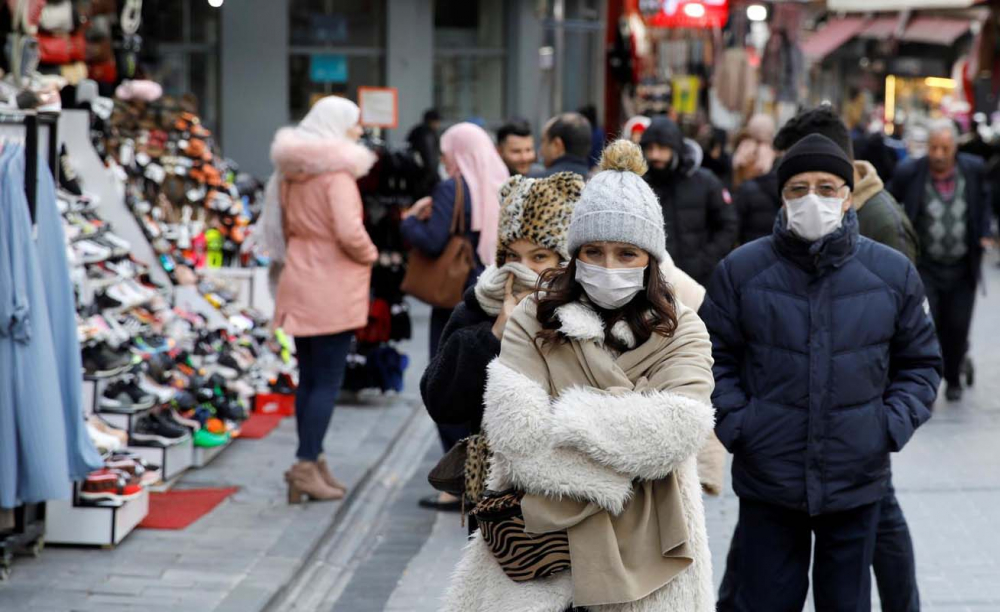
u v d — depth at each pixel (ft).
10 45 58.29
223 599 45.42
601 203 26.48
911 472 67.62
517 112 167.63
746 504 36.96
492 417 26.25
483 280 29.58
